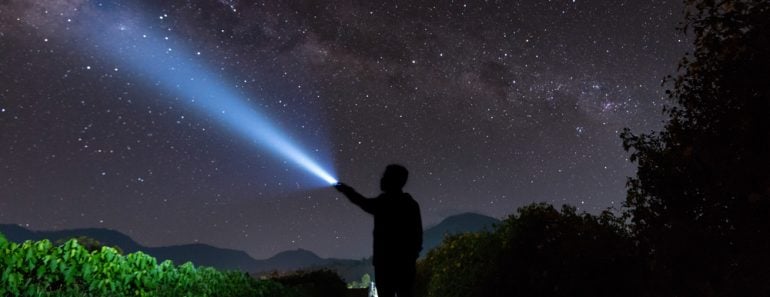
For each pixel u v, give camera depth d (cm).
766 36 431
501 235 991
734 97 450
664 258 492
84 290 563
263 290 1290
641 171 510
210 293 927
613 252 642
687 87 479
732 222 446
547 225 871
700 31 470
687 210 488
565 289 709
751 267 432
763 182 417
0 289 438
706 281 461
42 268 504
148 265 745
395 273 520
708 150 452
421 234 545
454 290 1225
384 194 540
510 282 902
